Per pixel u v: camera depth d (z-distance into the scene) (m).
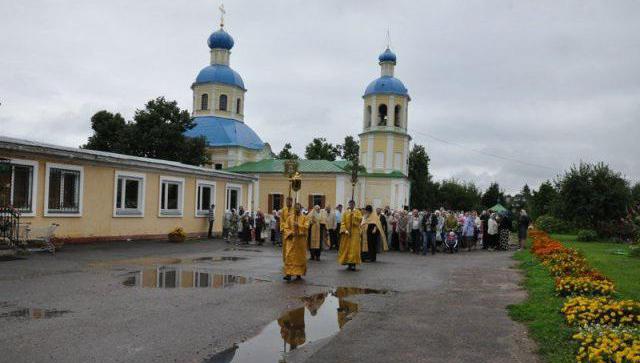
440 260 19.61
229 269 14.55
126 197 23.44
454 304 9.88
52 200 19.64
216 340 7.05
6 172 17.47
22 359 6.02
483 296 10.83
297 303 9.77
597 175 33.88
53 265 13.95
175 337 7.11
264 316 8.58
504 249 26.36
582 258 15.74
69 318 7.98
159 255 18.00
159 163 24.81
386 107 56.59
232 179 31.59
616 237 31.17
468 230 25.66
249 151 53.59
